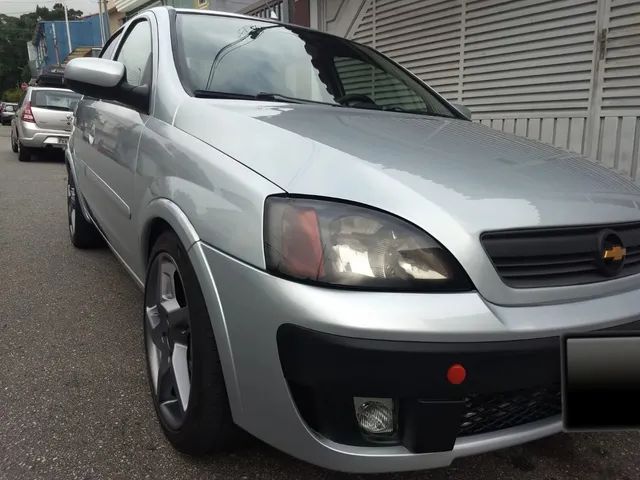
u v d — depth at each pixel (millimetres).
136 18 3262
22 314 3254
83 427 2152
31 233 5242
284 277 1480
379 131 2105
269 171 1675
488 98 5801
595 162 2342
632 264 1801
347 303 1406
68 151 4395
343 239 1467
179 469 1920
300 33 3098
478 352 1429
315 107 2398
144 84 2633
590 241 1659
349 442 1499
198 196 1816
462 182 1674
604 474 2002
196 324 1753
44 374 2553
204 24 2795
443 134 2262
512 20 5422
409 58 6762
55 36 36500
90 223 4348
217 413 1759
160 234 2201
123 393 2404
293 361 1454
